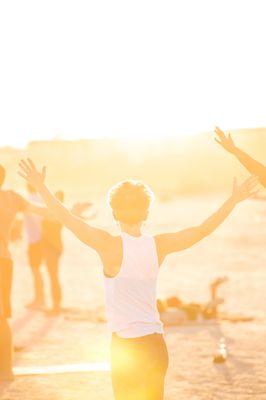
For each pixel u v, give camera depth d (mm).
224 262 26016
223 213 5332
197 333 13133
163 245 5301
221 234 37125
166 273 23219
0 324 9477
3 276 9227
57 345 12180
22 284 21078
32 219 16312
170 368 10273
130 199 5285
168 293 18594
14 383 9336
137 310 5180
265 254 28328
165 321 14094
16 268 25516
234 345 11906
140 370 5113
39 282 16453
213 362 10570
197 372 9984
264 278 21297
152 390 5125
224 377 9656
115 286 5199
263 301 16891
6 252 9172
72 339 12734
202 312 14578
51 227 15547
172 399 8547
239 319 14406
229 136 5711
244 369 10109
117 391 5211
